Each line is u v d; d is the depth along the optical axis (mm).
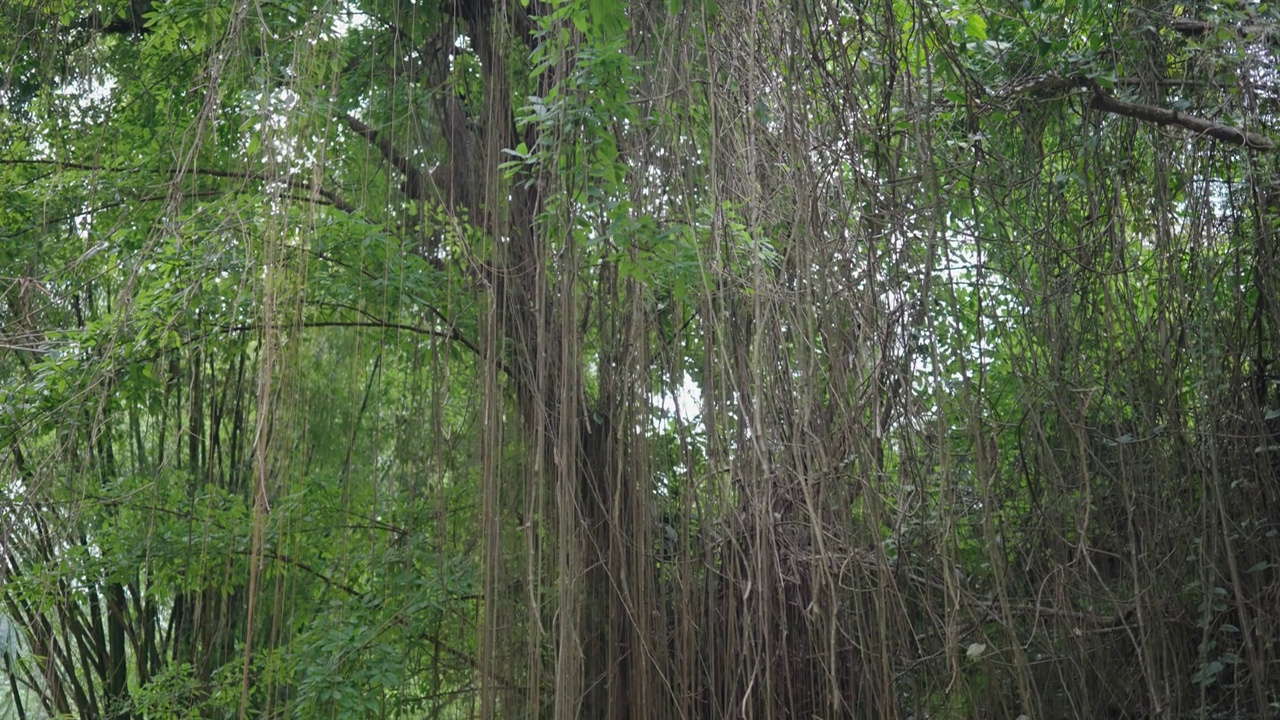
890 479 5074
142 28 7711
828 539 4527
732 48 4223
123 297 5562
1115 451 5375
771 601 4953
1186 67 5430
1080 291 5410
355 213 5980
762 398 4238
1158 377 5168
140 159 7168
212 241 5676
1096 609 5418
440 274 6250
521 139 6117
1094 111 5508
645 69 4887
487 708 4926
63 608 7336
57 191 6805
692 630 5062
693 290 4984
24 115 7363
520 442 5742
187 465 8016
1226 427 5168
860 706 4926
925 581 4941
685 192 4523
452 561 6043
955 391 5141
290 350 4922
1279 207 5227
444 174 6500
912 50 5230
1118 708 5344
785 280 4207
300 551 6551
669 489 5660
